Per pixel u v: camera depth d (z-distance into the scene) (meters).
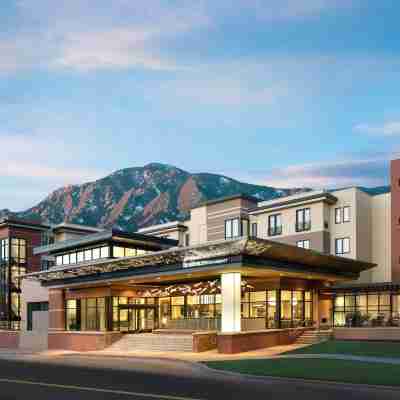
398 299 51.56
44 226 87.75
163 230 80.19
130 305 54.12
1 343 58.75
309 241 62.12
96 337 48.00
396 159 58.84
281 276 46.56
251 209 68.06
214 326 46.47
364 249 61.38
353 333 45.22
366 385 22.61
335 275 49.25
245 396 20.56
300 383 24.25
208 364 32.25
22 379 27.11
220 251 40.25
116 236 54.31
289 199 64.62
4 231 84.75
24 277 58.59
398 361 30.95
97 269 50.31
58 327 56.94
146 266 46.47
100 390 22.58
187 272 43.03
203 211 74.62
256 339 41.47
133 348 45.91
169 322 50.56
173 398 20.20
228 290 42.03
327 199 61.38
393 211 58.12
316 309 51.16
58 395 21.34
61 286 55.88
